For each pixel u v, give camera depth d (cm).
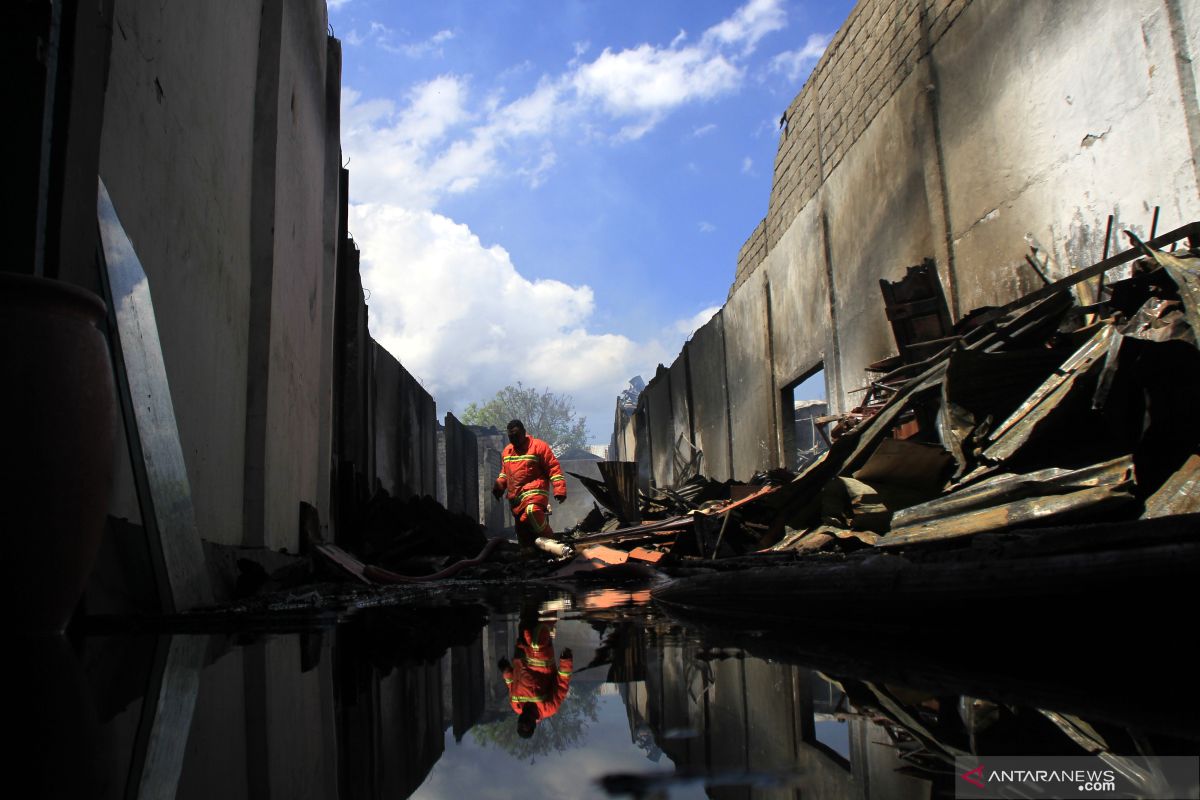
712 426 1705
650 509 1110
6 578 229
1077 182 601
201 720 152
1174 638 173
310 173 886
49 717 152
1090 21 584
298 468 782
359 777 112
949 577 205
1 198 292
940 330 766
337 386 1145
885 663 184
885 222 898
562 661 224
